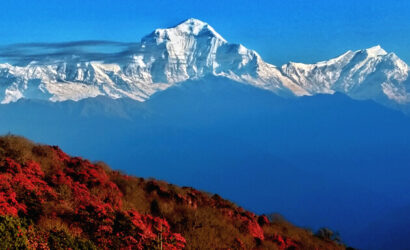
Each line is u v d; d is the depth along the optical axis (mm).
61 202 19781
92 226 18375
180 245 20359
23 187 19438
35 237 15367
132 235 18766
